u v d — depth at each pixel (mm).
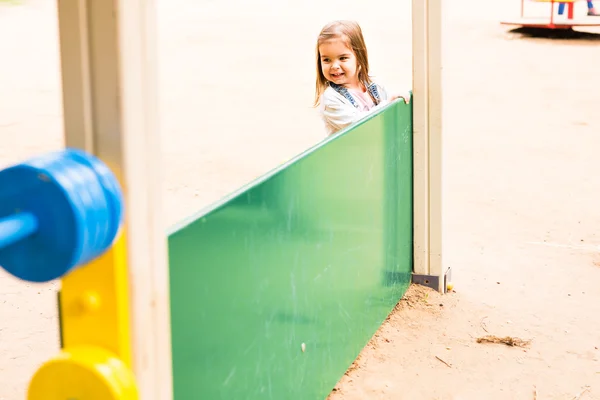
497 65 11477
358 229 3316
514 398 3219
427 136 3977
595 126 8125
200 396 2094
